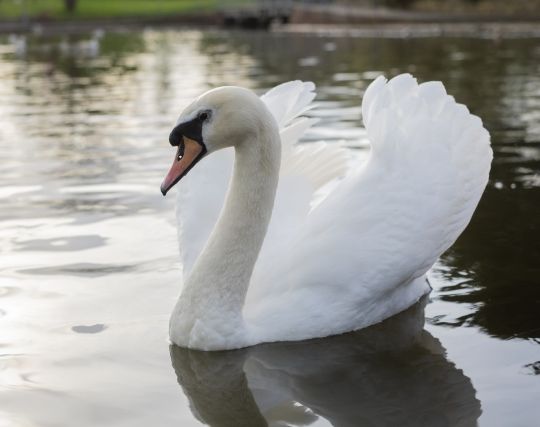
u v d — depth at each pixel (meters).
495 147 12.90
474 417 5.30
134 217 9.52
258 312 6.60
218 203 7.20
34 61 31.97
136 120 16.45
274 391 5.77
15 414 5.39
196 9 74.31
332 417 5.39
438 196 6.82
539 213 9.48
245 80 23.12
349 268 6.60
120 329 6.69
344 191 6.91
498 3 56.41
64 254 8.33
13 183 11.18
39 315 6.92
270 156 6.34
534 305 7.11
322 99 18.44
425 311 7.09
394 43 36.03
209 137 6.29
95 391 5.71
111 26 62.50
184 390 5.76
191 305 6.41
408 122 7.02
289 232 7.03
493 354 6.23
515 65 24.92
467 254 8.34
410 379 5.89
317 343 6.54
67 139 14.41
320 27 54.66
